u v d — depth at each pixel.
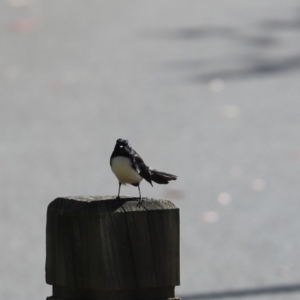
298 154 14.34
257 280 9.27
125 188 12.77
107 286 4.25
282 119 16.48
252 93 18.39
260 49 21.69
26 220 11.45
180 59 21.22
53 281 4.45
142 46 22.47
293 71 19.92
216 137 15.45
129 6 26.83
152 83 19.36
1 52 22.34
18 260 10.02
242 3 26.62
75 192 12.67
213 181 13.05
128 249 4.29
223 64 20.64
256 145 14.93
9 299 8.84
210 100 17.97
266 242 10.48
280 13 24.95
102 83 19.52
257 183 12.92
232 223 11.21
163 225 4.34
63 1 27.48
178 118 16.72
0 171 13.76
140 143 15.16
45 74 20.42
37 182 13.16
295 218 11.32
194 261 9.92
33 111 17.47
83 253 4.32
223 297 8.75
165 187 12.82
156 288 4.37
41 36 23.66
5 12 26.14
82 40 23.20
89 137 15.60
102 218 4.25
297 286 9.03
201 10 25.94
